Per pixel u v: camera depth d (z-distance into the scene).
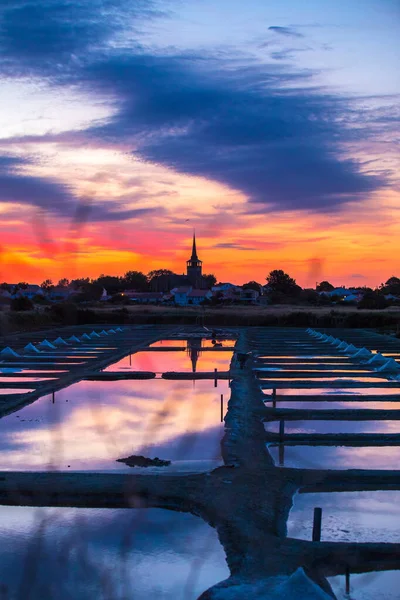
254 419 16.98
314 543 8.56
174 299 69.81
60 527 8.91
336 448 14.53
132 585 6.80
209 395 20.98
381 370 26.72
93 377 25.33
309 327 58.72
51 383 22.97
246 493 10.66
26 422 16.66
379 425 16.81
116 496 10.50
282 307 63.34
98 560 7.19
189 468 12.29
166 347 39.66
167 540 8.44
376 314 58.00
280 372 26.34
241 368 27.56
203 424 16.02
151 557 7.83
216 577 7.46
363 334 49.00
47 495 10.45
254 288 79.69
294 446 14.66
